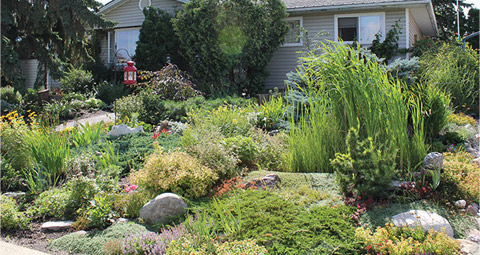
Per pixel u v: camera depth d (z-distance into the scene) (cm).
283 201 378
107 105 1312
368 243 307
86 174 549
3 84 1606
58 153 561
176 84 1160
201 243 321
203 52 1321
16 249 350
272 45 1384
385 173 388
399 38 1398
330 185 438
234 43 1316
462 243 319
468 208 374
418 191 394
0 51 1281
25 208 457
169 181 429
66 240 362
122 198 434
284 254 303
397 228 326
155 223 384
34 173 548
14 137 577
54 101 1166
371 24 1424
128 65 868
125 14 1752
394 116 466
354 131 404
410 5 1335
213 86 1334
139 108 962
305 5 1462
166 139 709
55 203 436
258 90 1411
